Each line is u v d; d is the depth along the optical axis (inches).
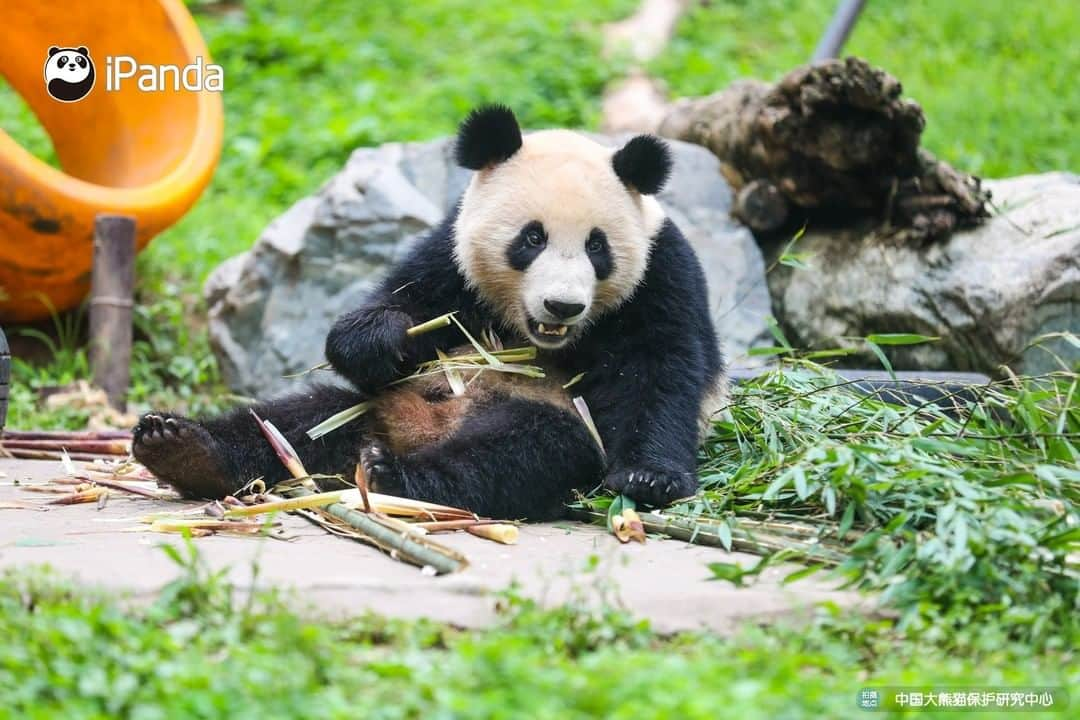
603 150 435.5
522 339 438.9
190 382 748.0
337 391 437.1
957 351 626.5
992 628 273.4
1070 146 978.7
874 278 655.1
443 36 1258.6
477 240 420.8
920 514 331.9
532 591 296.4
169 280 822.5
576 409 412.2
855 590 310.7
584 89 1159.6
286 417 425.1
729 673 236.5
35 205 671.1
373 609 280.1
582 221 409.1
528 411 402.6
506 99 1110.4
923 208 649.6
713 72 1173.1
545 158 422.0
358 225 684.1
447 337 440.5
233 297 716.0
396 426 422.3
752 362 639.1
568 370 433.4
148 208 701.9
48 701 217.0
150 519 366.9
